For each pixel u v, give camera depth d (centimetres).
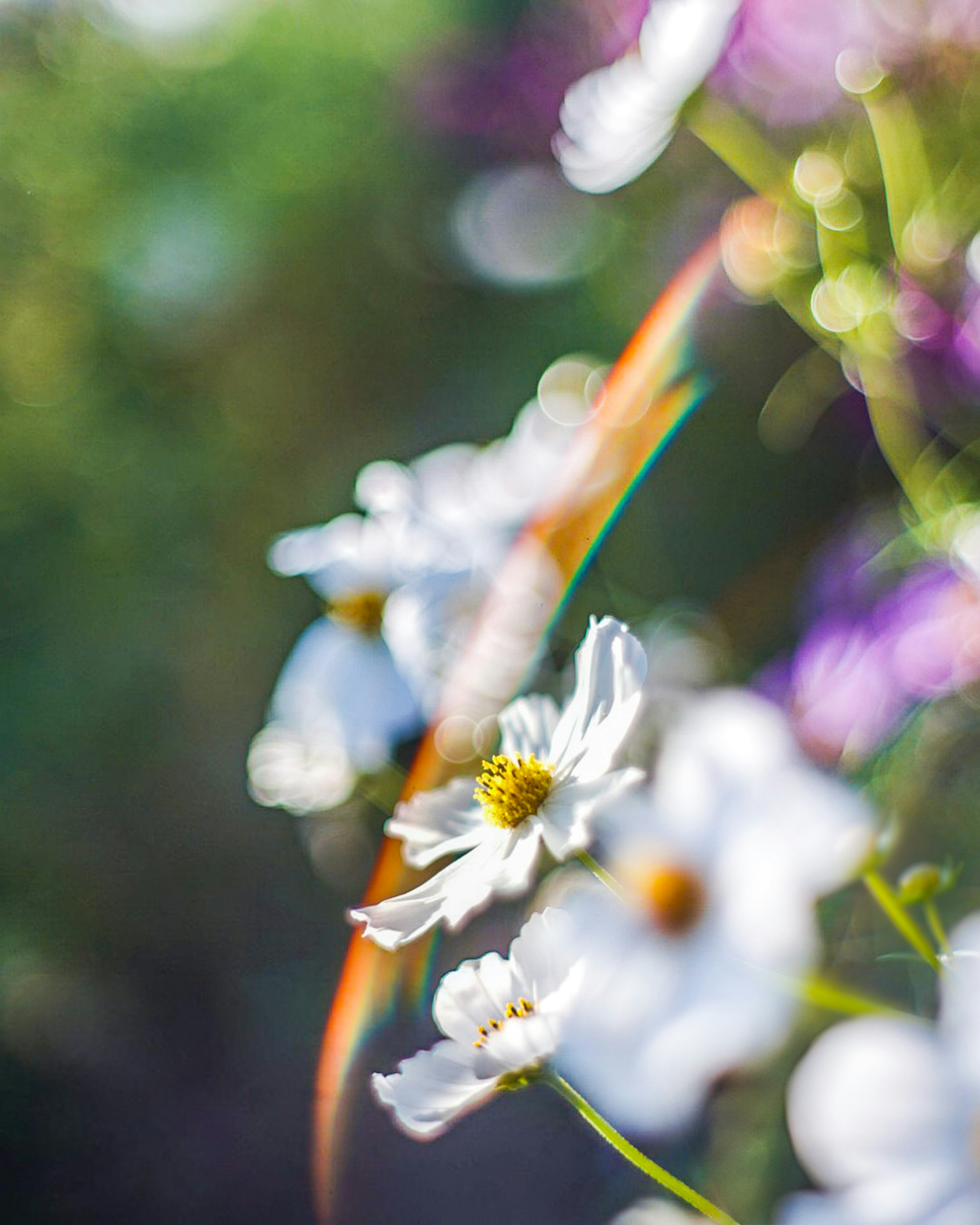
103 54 194
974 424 67
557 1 165
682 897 48
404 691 69
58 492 181
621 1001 48
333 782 68
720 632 83
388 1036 116
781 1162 64
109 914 180
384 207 179
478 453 76
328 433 181
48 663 178
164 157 190
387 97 185
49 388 184
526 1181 134
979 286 65
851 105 69
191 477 180
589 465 79
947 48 65
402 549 70
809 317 70
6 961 176
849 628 72
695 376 102
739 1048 47
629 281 149
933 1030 41
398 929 50
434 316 177
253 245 183
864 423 98
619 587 123
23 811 177
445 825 53
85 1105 171
